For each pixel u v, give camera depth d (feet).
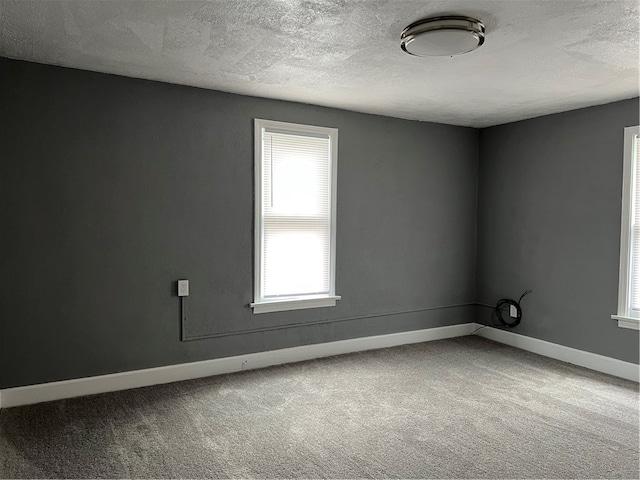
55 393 10.47
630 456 8.36
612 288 12.86
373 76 10.69
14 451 8.27
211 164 12.06
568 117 13.91
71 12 7.39
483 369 13.11
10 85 9.77
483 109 13.89
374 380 12.10
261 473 7.69
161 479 7.50
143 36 8.38
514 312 15.52
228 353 12.59
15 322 10.05
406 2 6.95
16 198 9.93
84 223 10.64
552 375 12.67
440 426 9.49
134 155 11.11
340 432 9.18
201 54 9.31
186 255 11.85
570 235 13.89
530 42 8.51
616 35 8.16
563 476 7.71
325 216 13.97
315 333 13.96
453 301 16.72
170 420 9.60
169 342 11.77
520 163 15.39
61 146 10.32
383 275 15.16
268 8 7.17
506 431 9.30
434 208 16.11
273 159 13.03
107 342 11.02
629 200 12.41
